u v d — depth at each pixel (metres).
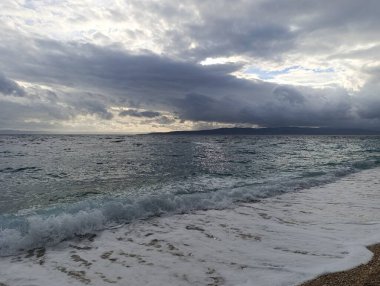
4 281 5.23
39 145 63.47
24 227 7.48
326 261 6.05
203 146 60.84
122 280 5.28
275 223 8.83
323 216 9.63
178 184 15.98
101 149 50.06
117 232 7.93
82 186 15.79
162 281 5.24
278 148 53.72
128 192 13.98
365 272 5.46
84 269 5.72
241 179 17.53
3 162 28.08
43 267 5.82
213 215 9.70
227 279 5.31
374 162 26.94
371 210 10.43
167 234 7.79
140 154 38.59
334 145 68.19
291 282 5.18
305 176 18.61
